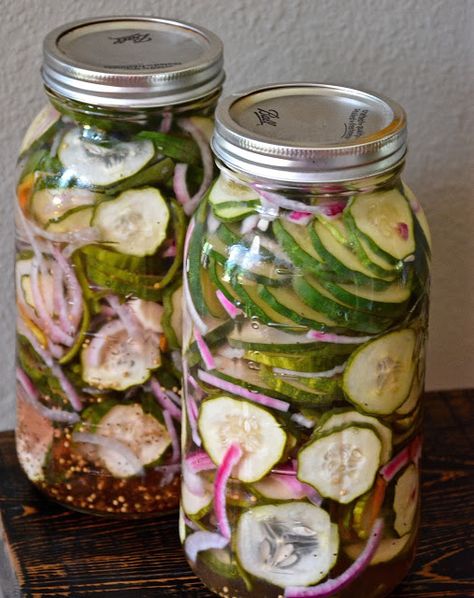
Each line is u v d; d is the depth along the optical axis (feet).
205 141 2.33
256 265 2.03
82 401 2.47
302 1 2.76
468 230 3.05
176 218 2.31
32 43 2.76
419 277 2.11
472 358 3.24
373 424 2.13
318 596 2.22
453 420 2.97
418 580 2.41
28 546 2.53
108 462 2.51
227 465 2.18
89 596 2.39
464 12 2.79
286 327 2.04
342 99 2.20
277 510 2.17
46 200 2.33
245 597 2.27
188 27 2.51
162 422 2.48
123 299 2.36
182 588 2.41
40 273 2.41
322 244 2.00
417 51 2.84
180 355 2.43
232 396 2.14
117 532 2.57
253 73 2.85
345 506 2.17
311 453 2.12
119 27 2.52
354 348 2.06
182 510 2.39
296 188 1.97
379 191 2.06
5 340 3.15
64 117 2.34
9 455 2.86
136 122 2.28
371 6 2.77
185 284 2.20
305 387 2.08
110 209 2.29
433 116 2.91
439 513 2.62
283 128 2.07
